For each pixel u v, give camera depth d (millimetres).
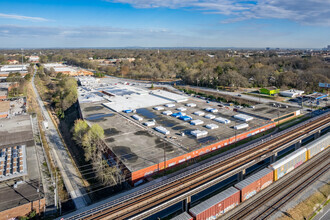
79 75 198125
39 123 87500
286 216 35938
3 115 88562
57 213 39875
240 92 127312
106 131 67000
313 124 67750
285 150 61844
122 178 47531
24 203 39000
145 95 115188
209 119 77875
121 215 32031
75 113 95688
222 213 35781
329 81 126438
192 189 36281
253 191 40156
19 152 54281
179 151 54812
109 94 118938
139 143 58906
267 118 78188
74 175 52812
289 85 132875
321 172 48000
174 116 80938
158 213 40062
